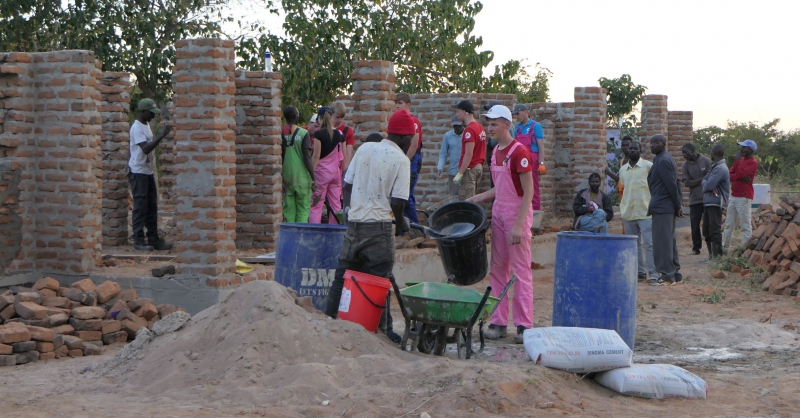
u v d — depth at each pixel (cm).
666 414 582
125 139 1261
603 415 571
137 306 883
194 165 934
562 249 777
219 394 592
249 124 1147
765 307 1084
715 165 1494
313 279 786
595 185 1404
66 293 871
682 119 2328
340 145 1193
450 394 574
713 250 1505
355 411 552
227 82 946
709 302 1112
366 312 716
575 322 760
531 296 834
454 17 2169
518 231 809
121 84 1255
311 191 1215
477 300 722
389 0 2203
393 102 1164
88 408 569
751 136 4044
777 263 1273
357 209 723
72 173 986
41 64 988
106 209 1251
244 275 974
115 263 1037
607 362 648
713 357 794
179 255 942
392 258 734
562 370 648
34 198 997
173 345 671
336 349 650
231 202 958
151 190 1187
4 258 971
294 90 2014
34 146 994
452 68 2230
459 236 773
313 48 2033
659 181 1242
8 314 826
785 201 1346
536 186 1534
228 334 656
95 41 2097
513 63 2256
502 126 823
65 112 985
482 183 1533
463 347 770
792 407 604
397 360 643
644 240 1280
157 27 2181
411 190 1259
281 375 606
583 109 1708
